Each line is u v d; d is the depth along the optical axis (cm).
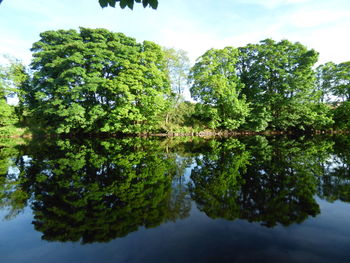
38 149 1250
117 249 255
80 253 249
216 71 2345
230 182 531
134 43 2286
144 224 320
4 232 305
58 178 596
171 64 2561
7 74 2398
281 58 2289
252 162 773
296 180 528
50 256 246
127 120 2083
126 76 1934
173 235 284
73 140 1855
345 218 320
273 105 2481
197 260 227
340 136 1980
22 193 472
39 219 346
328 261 220
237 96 2381
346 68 2372
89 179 584
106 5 246
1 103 2162
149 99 1983
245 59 2617
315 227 295
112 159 898
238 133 2528
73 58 1839
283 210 355
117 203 406
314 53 2169
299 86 2230
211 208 373
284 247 249
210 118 2561
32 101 2509
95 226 316
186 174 630
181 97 2716
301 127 2362
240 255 235
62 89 1897
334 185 480
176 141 1734
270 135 2302
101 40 2055
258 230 291
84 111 1973
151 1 246
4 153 1084
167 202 409
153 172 661
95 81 1902
